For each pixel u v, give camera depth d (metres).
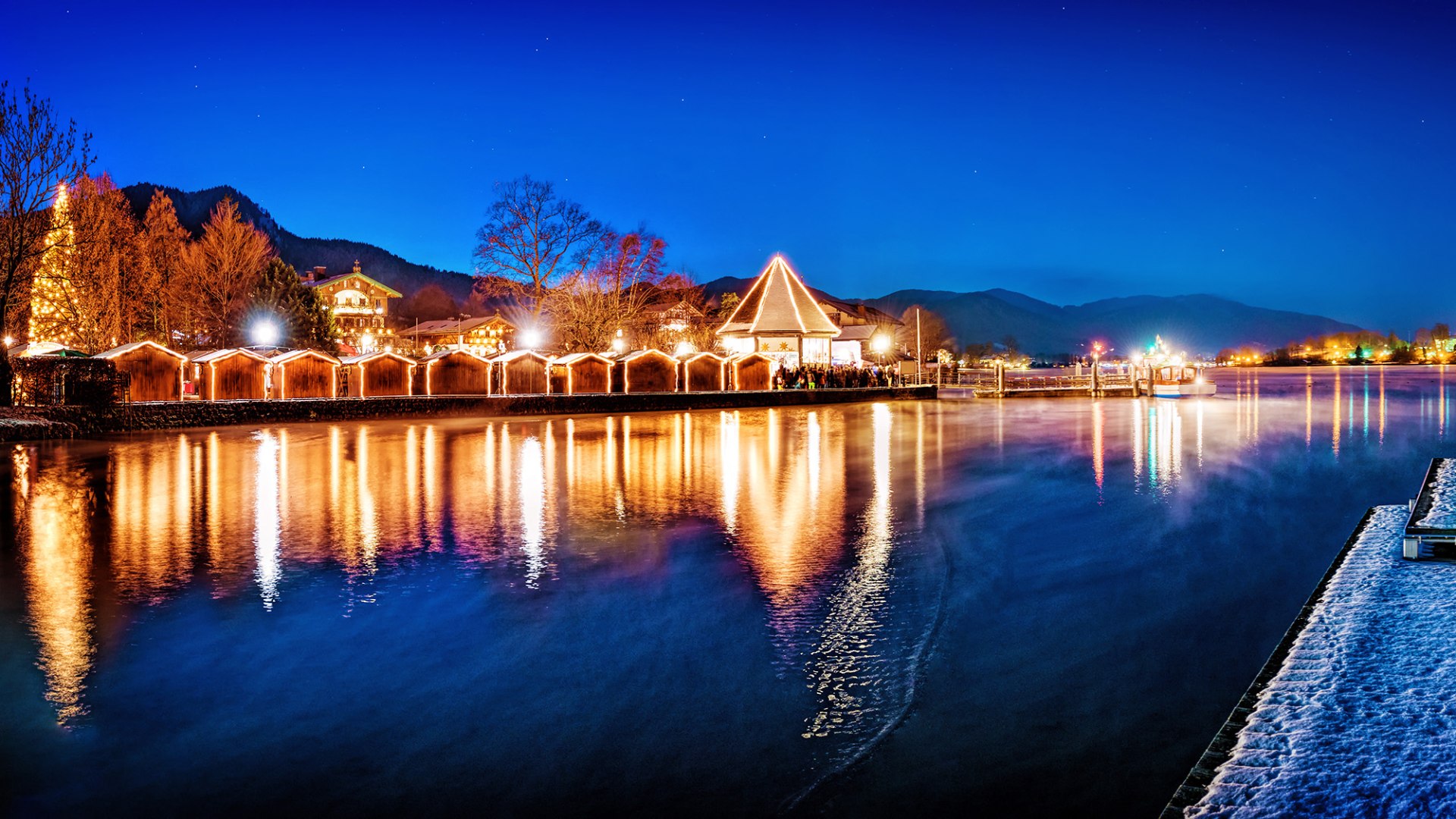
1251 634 7.87
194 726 5.91
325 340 63.38
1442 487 12.44
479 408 41.03
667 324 73.19
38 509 14.50
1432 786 4.09
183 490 16.70
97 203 54.91
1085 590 9.34
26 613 8.49
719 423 36.12
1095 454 23.16
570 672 6.89
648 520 13.45
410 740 5.69
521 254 64.88
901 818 4.76
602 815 4.79
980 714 6.09
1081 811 4.84
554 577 9.89
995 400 58.81
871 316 106.25
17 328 51.66
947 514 13.98
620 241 66.62
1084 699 6.36
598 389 50.50
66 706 6.23
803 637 7.75
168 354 37.84
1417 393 61.38
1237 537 12.17
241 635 7.83
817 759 5.45
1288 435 28.92
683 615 8.41
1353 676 5.47
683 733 5.79
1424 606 7.01
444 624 8.13
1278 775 4.26
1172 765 5.36
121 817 4.77
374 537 12.15
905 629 7.99
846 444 26.14
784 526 13.00
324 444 26.33
